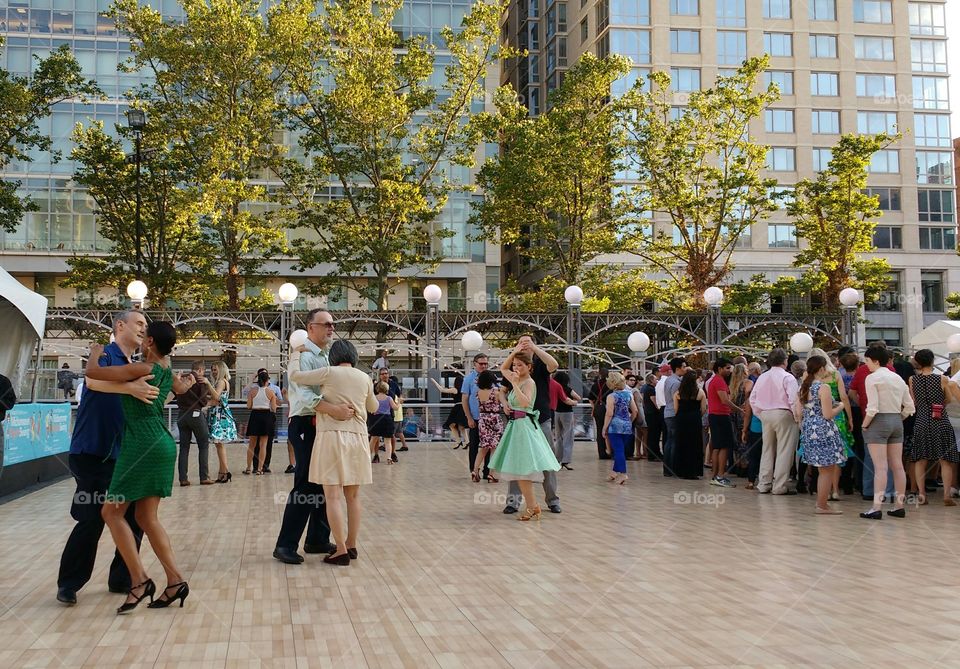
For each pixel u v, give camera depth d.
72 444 5.99
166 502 11.34
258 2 30.84
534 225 34.44
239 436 23.64
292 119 34.81
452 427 22.58
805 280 37.09
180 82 30.59
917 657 4.62
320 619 5.48
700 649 4.79
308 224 32.53
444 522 9.65
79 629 5.23
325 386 7.26
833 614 5.54
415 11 45.75
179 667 4.49
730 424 13.45
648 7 55.34
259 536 8.69
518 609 5.71
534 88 64.44
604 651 4.75
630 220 36.16
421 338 25.53
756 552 7.79
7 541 8.45
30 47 43.22
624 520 9.80
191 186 32.75
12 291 12.34
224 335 31.47
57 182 43.16
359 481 7.31
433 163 32.94
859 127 58.34
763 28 56.94
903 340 58.03
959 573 6.84
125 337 6.02
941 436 11.03
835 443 10.34
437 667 4.49
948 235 58.94
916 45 59.66
